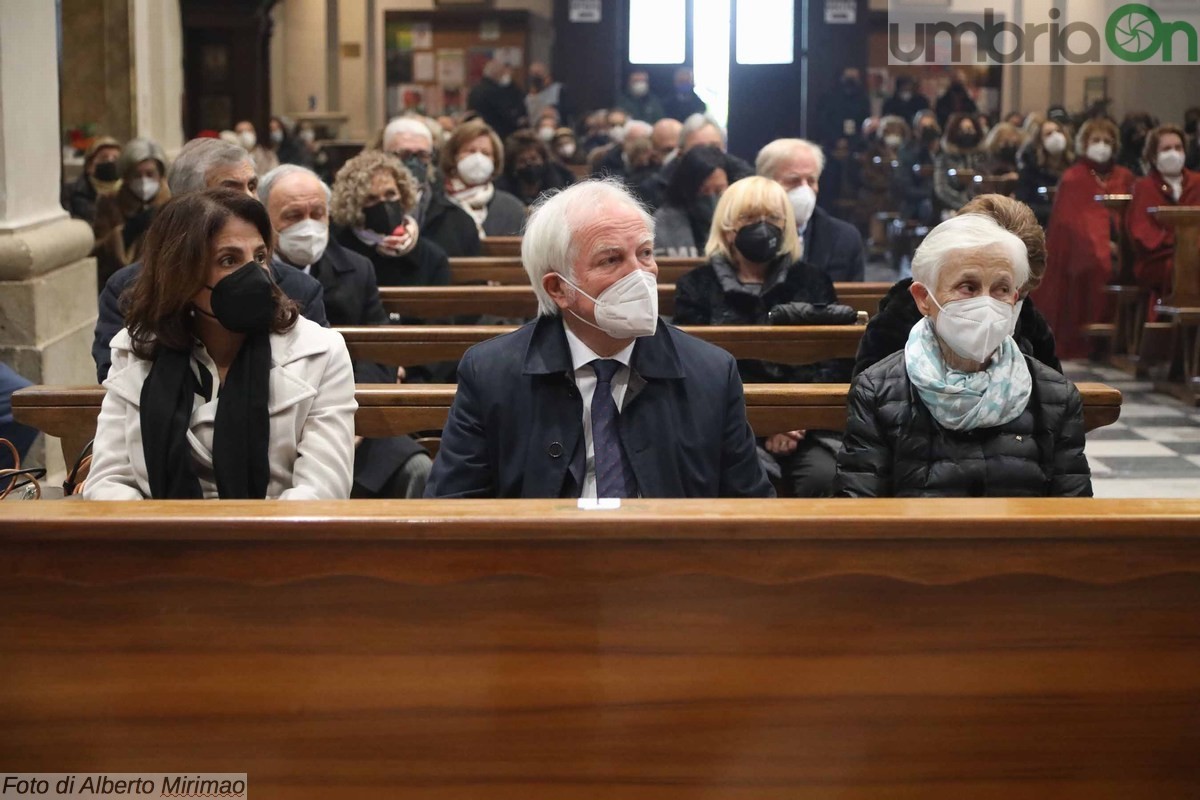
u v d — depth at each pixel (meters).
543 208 2.87
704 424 2.89
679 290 4.77
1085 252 9.48
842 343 4.22
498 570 2.05
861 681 2.08
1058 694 2.09
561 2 18.80
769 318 4.47
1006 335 2.95
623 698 2.07
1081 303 9.55
